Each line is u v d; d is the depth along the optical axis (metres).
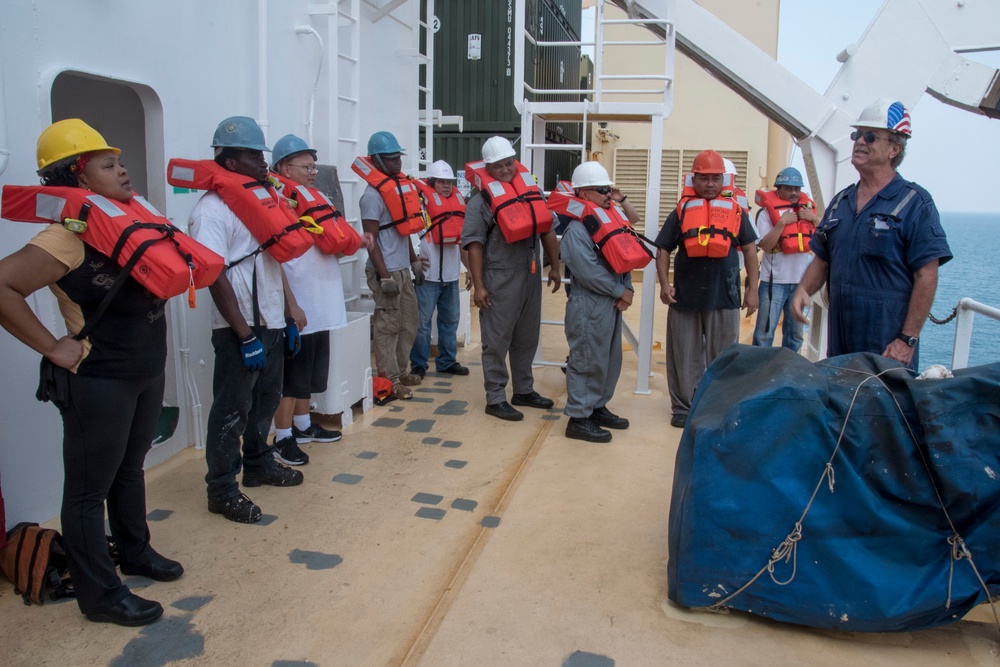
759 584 2.71
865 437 2.64
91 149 2.46
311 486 4.00
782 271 6.27
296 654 2.59
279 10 5.03
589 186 4.67
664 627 2.80
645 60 13.16
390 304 5.49
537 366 6.77
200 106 4.28
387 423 5.08
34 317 2.40
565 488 4.07
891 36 5.15
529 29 10.57
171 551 3.26
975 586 2.62
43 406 3.35
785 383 2.69
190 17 4.15
